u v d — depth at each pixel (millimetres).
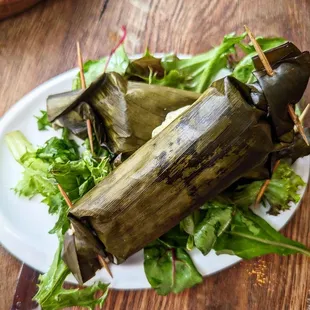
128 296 324
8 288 335
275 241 314
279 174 325
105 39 443
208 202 315
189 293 321
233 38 371
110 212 299
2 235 341
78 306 321
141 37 441
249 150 290
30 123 383
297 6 441
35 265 331
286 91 285
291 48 293
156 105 334
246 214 324
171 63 378
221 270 318
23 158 356
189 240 316
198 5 454
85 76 379
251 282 321
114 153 342
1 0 438
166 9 454
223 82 291
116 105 335
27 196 351
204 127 290
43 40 447
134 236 305
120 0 463
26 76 430
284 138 299
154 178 295
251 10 446
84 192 327
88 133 345
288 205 329
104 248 310
